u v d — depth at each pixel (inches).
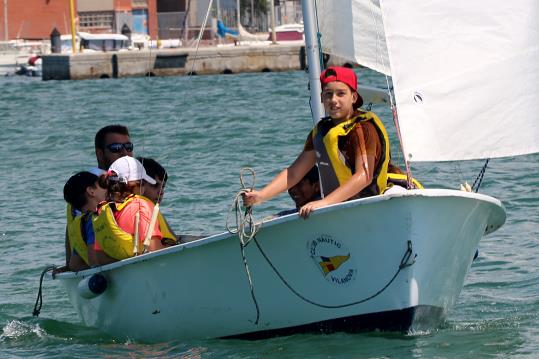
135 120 2443.4
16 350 755.4
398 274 666.8
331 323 695.1
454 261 698.2
